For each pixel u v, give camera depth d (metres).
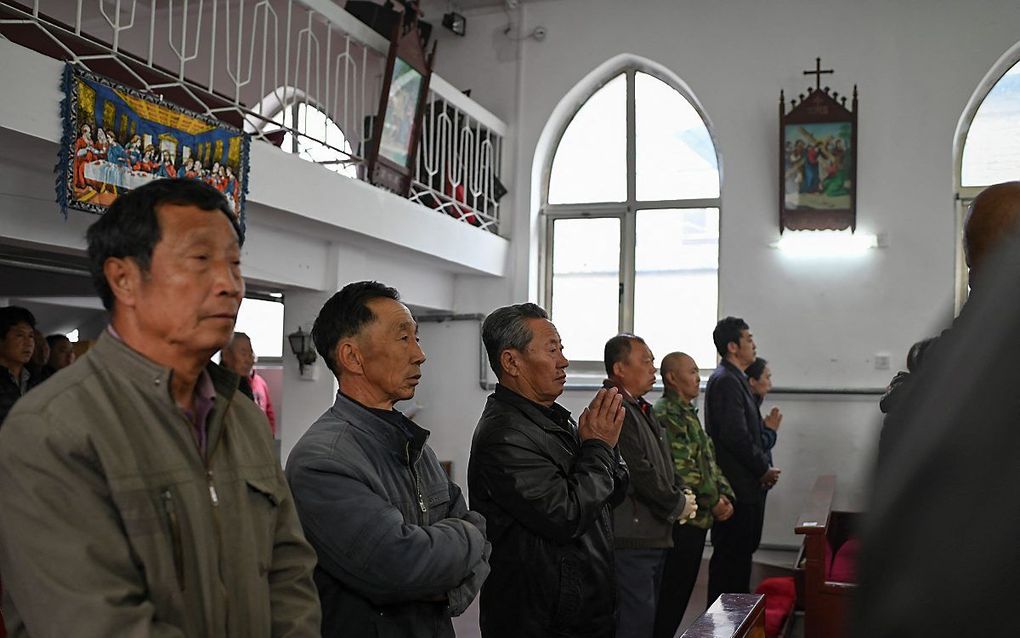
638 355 4.06
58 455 1.39
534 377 2.94
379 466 2.23
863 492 0.48
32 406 1.43
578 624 2.76
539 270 8.78
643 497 3.87
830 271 7.72
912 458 0.44
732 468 5.24
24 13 3.82
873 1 7.71
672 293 8.45
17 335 4.80
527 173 8.59
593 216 8.69
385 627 2.14
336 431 2.24
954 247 7.49
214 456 1.61
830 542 5.95
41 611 1.36
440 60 8.84
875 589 0.44
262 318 10.04
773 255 7.87
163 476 1.50
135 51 9.12
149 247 1.56
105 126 4.05
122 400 1.51
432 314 8.73
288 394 6.72
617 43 8.39
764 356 7.82
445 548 2.11
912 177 7.56
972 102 7.59
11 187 4.30
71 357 6.13
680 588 4.46
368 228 6.21
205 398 1.65
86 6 8.90
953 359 0.45
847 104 7.73
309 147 8.20
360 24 6.11
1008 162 7.53
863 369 7.59
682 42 8.21
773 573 7.12
